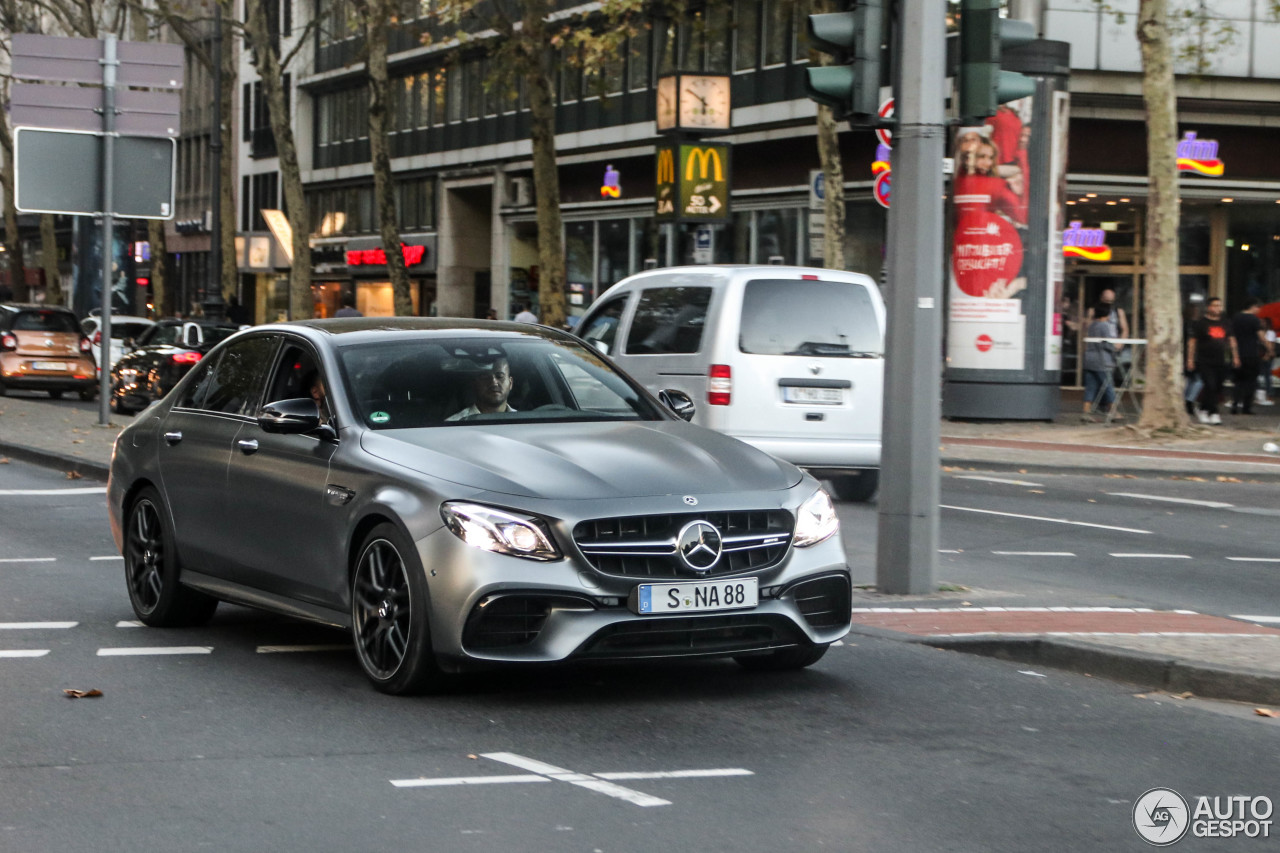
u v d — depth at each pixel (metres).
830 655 8.98
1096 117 34.53
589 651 7.27
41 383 36.56
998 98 10.56
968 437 26.94
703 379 16.23
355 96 65.06
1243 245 37.53
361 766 6.46
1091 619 9.82
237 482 8.91
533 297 53.94
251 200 75.31
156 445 9.83
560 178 50.69
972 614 10.06
